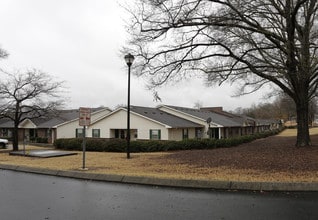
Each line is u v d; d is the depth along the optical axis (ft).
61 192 26.25
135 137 106.22
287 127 315.17
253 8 49.55
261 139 133.80
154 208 20.80
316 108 233.35
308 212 19.34
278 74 53.78
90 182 30.81
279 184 25.66
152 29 46.85
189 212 19.75
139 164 41.39
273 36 49.26
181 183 27.94
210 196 23.88
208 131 111.86
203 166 37.22
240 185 26.27
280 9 50.78
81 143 74.59
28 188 28.09
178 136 105.81
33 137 146.30
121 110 108.27
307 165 34.99
